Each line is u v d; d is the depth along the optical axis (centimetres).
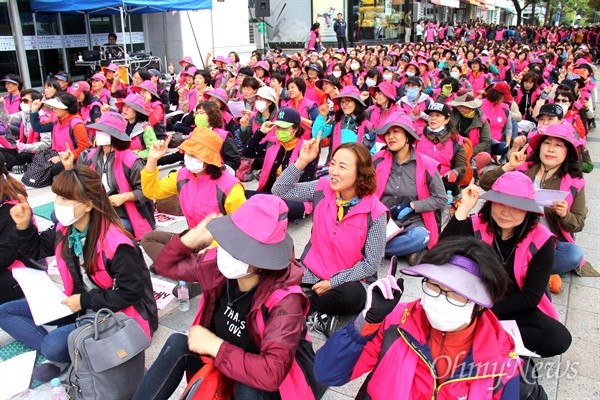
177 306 416
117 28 1825
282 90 956
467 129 690
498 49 2064
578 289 444
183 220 608
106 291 312
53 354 314
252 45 2241
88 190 301
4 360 351
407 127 447
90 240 310
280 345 214
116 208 469
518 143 461
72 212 299
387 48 2178
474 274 189
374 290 207
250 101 836
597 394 313
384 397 210
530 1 5169
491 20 6831
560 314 404
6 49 1477
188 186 414
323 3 2984
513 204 288
